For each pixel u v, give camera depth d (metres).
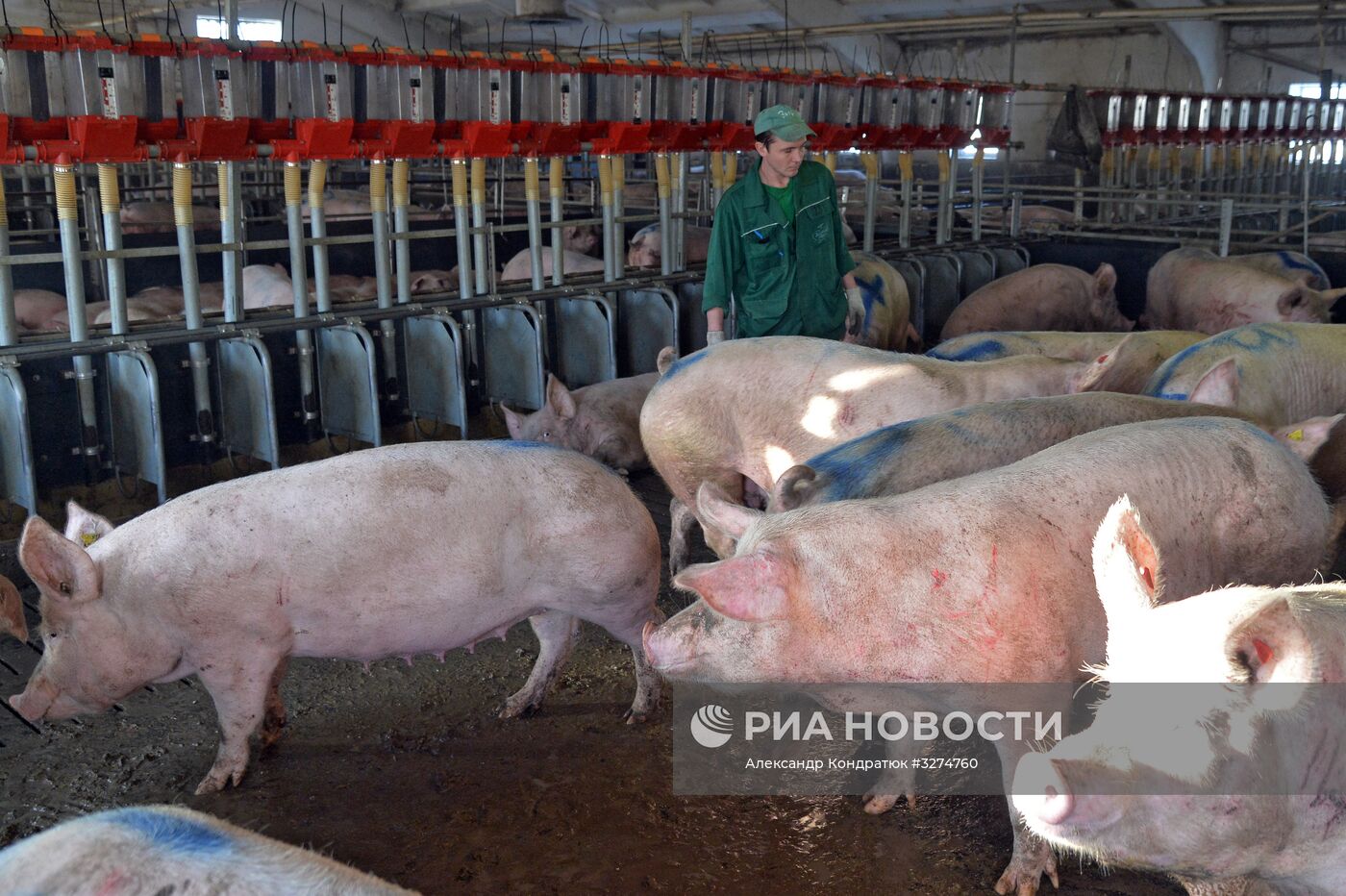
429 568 3.19
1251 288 7.62
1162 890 2.76
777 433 4.19
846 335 5.50
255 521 3.12
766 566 2.45
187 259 5.25
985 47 22.89
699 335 7.52
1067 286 8.46
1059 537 2.67
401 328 6.27
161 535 3.12
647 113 6.89
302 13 20.39
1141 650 1.70
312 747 3.54
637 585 3.46
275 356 5.75
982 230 10.69
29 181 11.98
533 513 3.31
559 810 3.17
